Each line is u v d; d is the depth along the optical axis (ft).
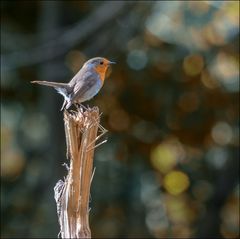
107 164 53.83
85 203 20.75
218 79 52.85
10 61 52.08
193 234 55.01
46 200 52.06
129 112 54.70
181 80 52.90
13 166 58.13
